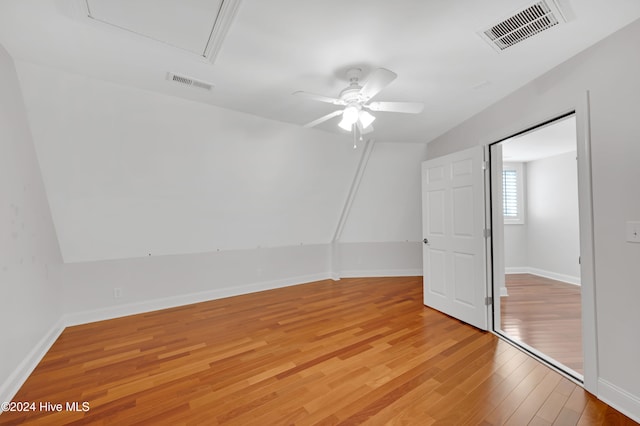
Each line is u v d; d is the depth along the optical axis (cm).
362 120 230
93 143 257
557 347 254
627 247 167
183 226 357
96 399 181
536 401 179
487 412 169
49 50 194
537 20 166
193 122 290
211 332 286
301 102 284
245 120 316
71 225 287
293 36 182
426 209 366
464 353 241
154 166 297
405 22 169
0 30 171
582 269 192
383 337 273
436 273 351
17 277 205
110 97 244
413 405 175
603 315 179
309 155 396
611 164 176
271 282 459
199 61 212
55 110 230
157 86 248
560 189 505
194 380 201
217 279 409
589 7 155
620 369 170
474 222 300
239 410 171
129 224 319
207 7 157
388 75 183
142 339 269
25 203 221
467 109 306
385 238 533
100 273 325
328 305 372
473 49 196
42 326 247
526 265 556
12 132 202
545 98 227
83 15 161
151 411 170
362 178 483
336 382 199
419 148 463
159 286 362
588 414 167
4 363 184
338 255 525
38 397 183
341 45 193
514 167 558
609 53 178
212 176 338
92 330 291
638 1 150
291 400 180
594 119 186
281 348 250
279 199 415
